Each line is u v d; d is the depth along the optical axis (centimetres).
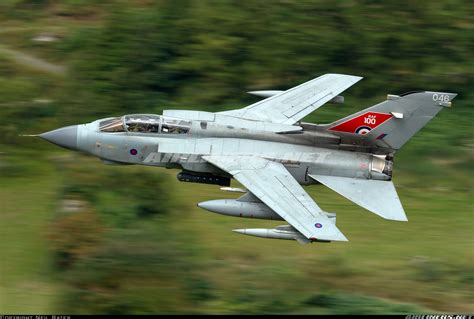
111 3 13650
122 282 7206
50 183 9756
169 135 8956
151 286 7175
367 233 8888
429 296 7619
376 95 12206
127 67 11950
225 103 11881
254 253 8238
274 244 8488
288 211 7925
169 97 11869
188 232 8406
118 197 8962
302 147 9025
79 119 11219
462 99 12119
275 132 9006
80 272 7269
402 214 8525
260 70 12188
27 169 10094
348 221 9194
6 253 8094
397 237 8825
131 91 11750
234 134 8969
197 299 7250
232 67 12200
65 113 11231
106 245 7519
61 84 11756
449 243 8719
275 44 12381
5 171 10000
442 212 9562
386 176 9050
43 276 7694
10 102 11175
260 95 10256
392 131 9038
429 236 8894
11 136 10688
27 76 11819
